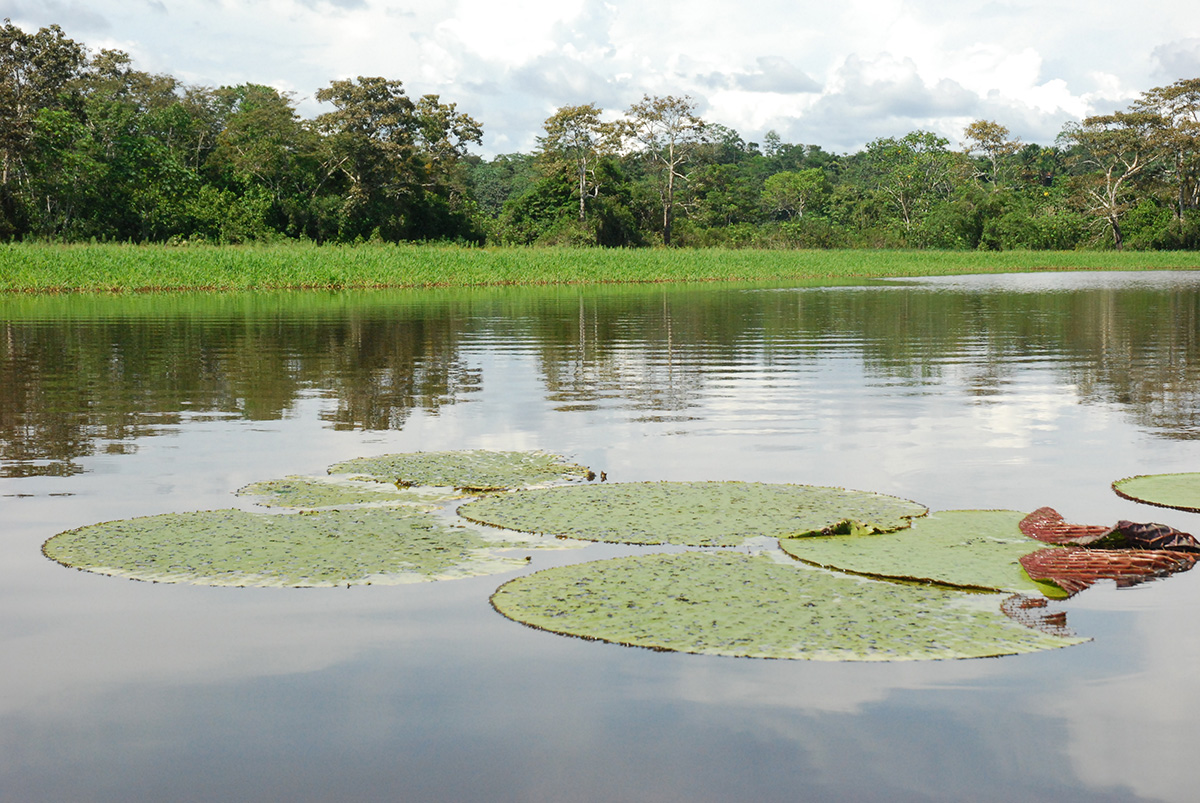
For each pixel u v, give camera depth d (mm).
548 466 6016
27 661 3191
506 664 3131
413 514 4879
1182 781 2469
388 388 9711
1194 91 70875
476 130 69688
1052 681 3000
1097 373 10664
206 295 28328
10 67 48594
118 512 5047
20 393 9359
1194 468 6051
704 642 3250
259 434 7293
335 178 60375
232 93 62781
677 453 6562
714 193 87625
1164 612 3535
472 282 36844
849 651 3176
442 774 2514
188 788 2463
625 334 15672
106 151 52438
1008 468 6078
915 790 2432
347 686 2998
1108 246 73750
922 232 77562
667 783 2463
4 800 2410
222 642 3330
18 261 30391
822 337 15086
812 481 5746
